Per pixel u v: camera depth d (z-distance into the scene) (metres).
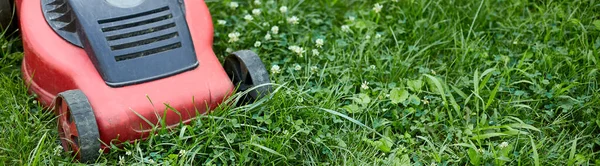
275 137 2.27
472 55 2.68
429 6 2.89
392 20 2.86
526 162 2.29
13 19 2.67
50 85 2.29
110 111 2.17
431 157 2.30
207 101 2.25
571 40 2.74
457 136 2.36
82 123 2.11
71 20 2.26
